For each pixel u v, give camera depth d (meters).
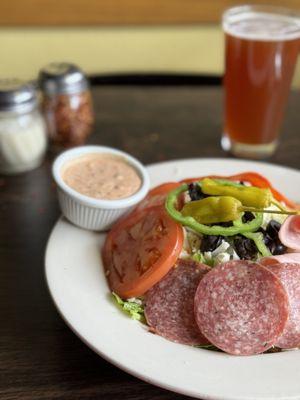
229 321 0.24
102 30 0.74
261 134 0.43
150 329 0.25
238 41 0.40
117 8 0.73
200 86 0.57
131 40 0.75
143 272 0.27
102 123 0.49
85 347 0.26
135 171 0.35
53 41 0.74
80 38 0.74
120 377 0.25
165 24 0.74
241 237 0.28
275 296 0.24
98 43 0.75
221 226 0.28
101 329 0.24
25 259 0.32
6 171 0.42
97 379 0.25
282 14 0.43
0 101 0.40
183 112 0.51
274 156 0.44
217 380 0.22
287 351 0.24
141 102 0.53
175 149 0.45
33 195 0.39
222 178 0.32
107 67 0.77
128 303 0.26
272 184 0.36
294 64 0.41
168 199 0.29
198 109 0.52
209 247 0.27
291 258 0.27
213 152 0.45
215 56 0.76
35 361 0.25
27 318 0.28
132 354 0.23
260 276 0.24
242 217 0.28
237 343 0.24
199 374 0.22
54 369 0.25
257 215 0.28
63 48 0.75
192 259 0.27
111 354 0.23
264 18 0.43
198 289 0.25
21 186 0.40
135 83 0.59
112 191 0.32
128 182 0.34
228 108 0.43
